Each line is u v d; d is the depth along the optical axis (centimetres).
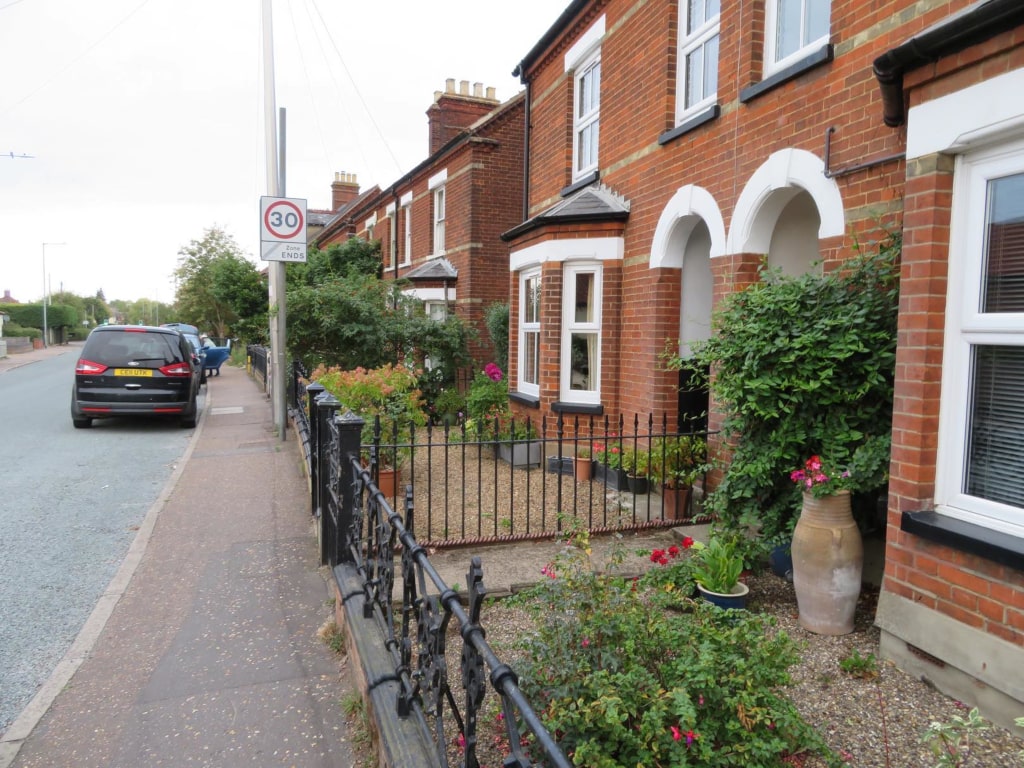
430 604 246
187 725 315
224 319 3247
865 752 268
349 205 2888
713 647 255
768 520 430
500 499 664
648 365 711
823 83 477
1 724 320
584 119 917
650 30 711
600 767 205
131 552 546
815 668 334
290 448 979
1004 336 288
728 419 457
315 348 1237
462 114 1698
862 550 393
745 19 560
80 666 370
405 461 780
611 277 772
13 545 567
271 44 1010
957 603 297
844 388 392
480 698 195
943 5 387
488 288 1385
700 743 217
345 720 319
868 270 396
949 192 307
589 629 256
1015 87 270
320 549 517
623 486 694
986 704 287
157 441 1070
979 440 304
